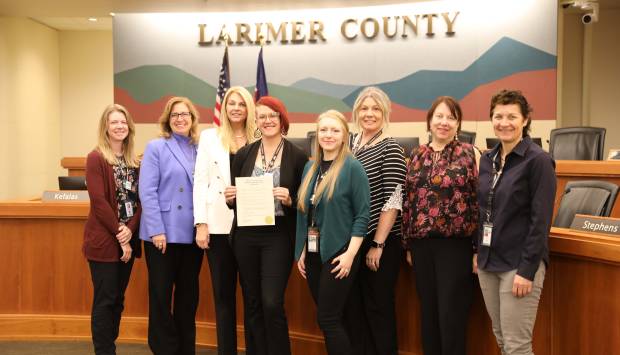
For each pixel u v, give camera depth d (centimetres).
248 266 300
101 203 321
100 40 1071
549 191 240
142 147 880
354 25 830
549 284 279
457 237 275
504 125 247
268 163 301
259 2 802
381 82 824
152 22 872
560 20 805
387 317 309
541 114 773
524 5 772
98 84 1076
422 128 814
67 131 1078
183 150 333
